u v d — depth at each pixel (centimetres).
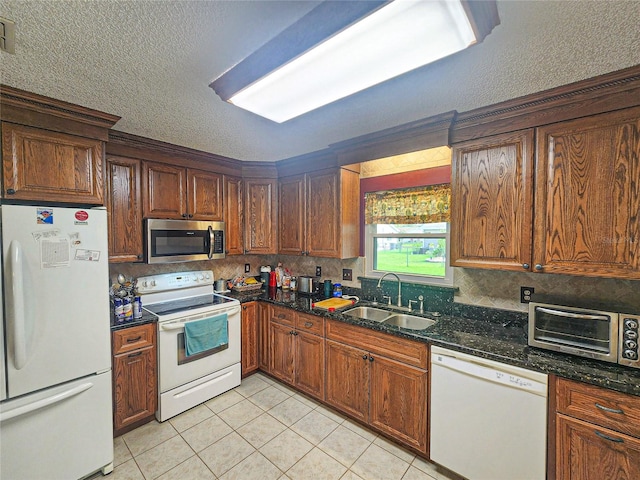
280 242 327
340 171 274
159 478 183
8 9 101
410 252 269
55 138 181
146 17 107
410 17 100
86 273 180
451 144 201
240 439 216
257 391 281
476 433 168
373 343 217
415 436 195
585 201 156
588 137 155
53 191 180
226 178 311
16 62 135
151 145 250
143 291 266
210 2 100
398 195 271
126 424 218
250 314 304
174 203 270
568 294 189
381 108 182
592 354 149
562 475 144
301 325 269
